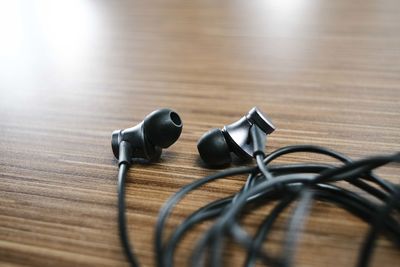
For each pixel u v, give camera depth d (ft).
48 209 0.53
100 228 0.50
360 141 0.62
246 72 0.87
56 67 0.93
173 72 0.88
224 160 0.57
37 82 0.86
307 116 0.69
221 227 0.42
